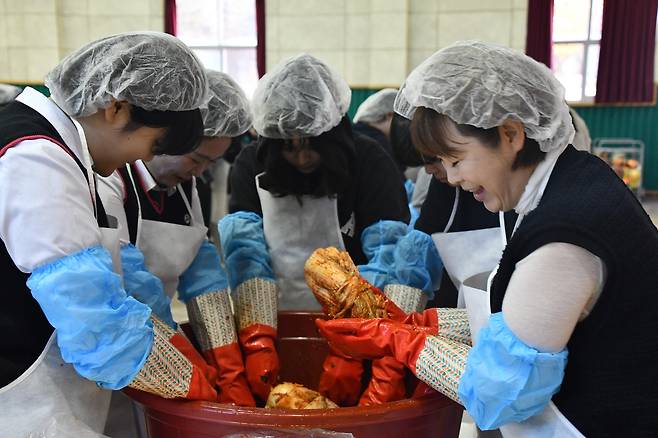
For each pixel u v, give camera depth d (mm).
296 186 1440
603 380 752
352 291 1101
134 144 942
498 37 6508
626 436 750
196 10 7059
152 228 1270
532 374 728
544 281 708
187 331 1275
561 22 6664
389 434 883
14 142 807
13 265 852
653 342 734
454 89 772
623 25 6457
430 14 6578
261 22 6770
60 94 900
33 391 889
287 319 1324
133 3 6887
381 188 1533
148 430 991
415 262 1375
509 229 1146
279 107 1321
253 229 1508
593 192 739
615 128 6746
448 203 1414
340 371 1177
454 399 875
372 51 6621
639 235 730
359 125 3008
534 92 786
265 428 840
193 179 1448
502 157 800
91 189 902
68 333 795
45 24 6840
